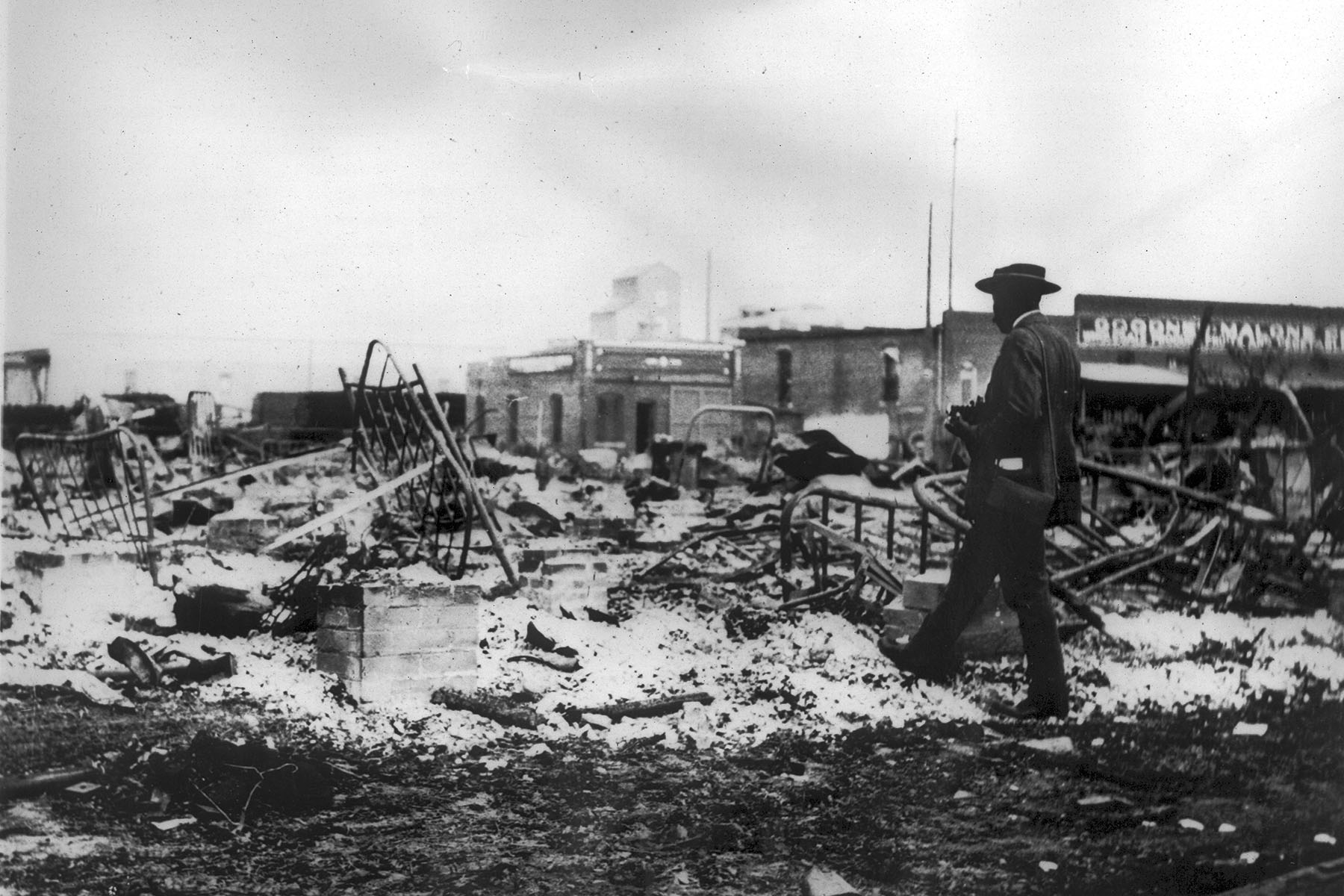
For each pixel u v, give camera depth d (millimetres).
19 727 4031
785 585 5473
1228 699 6426
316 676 4516
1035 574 5930
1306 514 6910
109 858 3922
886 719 5445
